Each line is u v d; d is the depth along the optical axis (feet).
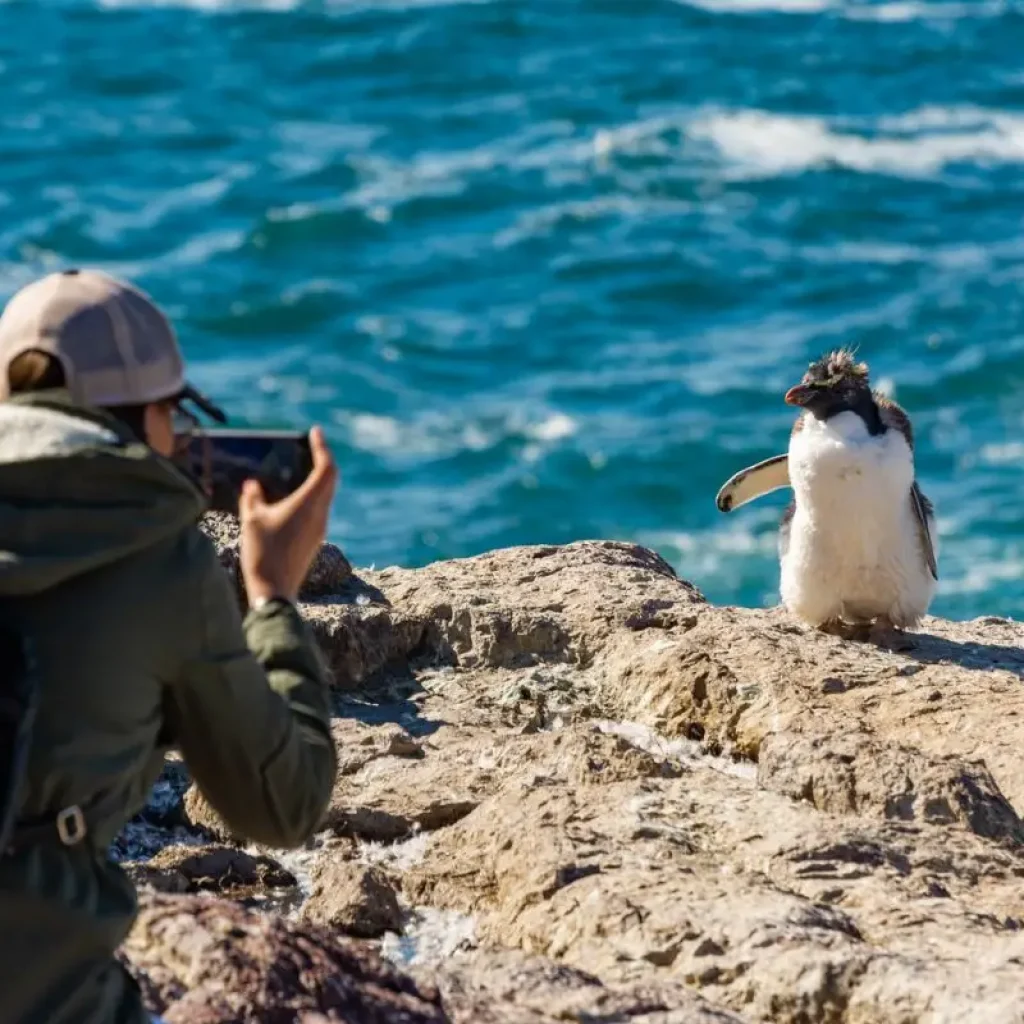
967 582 217.56
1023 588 215.92
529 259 367.45
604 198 405.59
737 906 36.52
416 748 48.32
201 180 423.64
